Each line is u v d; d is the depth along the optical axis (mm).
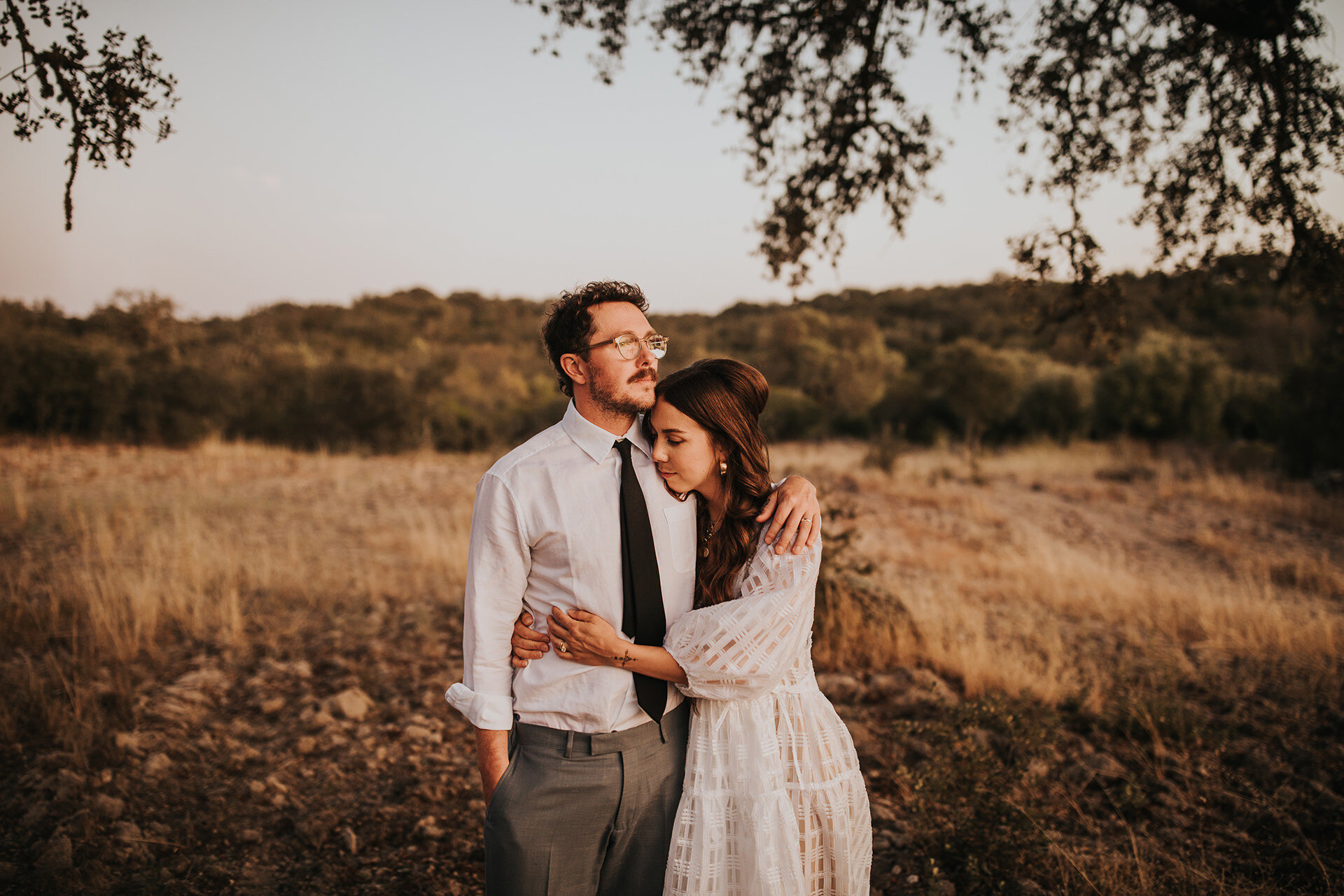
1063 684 4238
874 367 27141
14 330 15609
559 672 1691
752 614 1651
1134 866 2570
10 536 7082
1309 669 4715
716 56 4137
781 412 24047
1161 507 12219
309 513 9375
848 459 17703
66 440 14875
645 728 1723
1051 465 16812
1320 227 3660
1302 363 14164
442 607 5691
